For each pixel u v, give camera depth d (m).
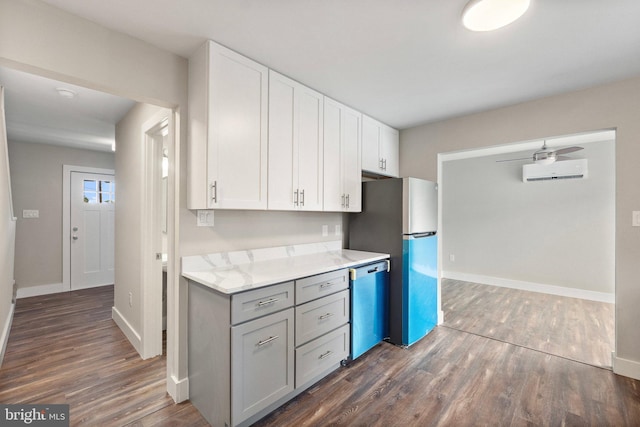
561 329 3.13
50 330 3.02
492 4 1.43
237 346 1.57
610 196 4.11
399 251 2.74
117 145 3.26
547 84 2.33
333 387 2.07
